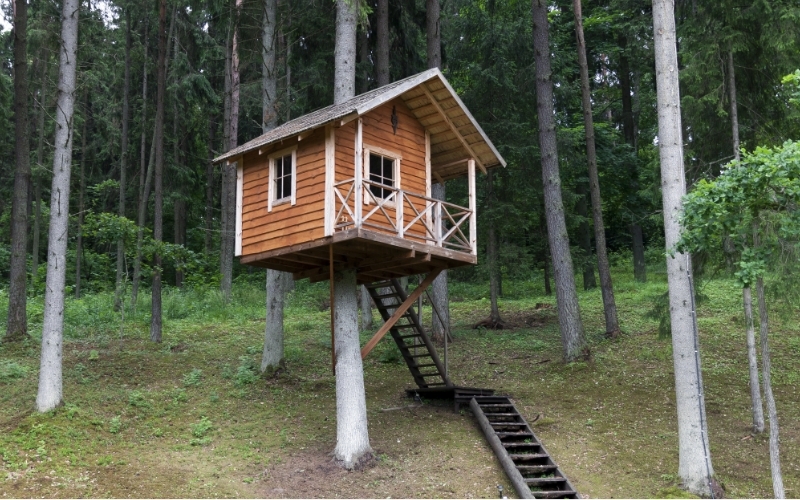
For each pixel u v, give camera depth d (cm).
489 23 2072
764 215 1003
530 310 2319
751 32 1409
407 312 1479
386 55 1938
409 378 1612
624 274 3006
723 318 1991
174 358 1652
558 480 1052
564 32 2772
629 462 1156
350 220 1131
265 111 1694
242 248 1248
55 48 1744
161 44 1861
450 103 1252
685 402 1071
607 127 2892
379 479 1073
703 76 1421
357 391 1157
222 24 2175
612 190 2866
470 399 1352
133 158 2959
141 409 1317
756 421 1258
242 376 1508
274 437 1231
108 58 2780
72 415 1207
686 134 1552
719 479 1096
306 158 1161
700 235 893
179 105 2798
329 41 2097
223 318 2180
